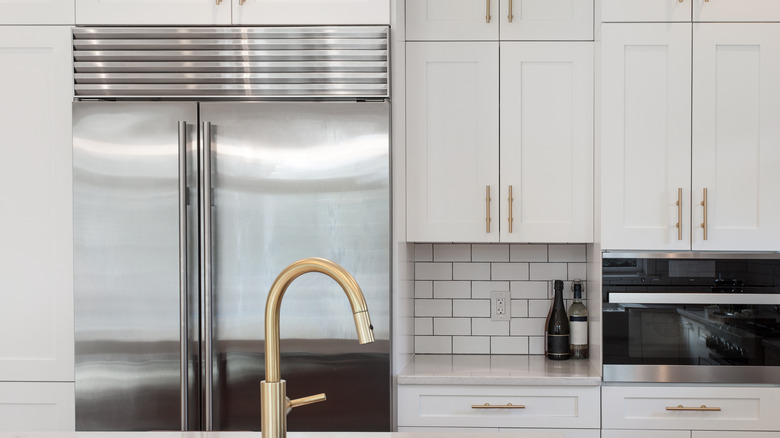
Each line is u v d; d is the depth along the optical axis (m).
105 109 2.37
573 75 2.70
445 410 2.47
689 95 2.49
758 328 2.46
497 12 2.72
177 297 2.35
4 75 2.45
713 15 2.49
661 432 2.45
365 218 2.33
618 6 2.51
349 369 2.32
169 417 2.35
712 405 2.45
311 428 2.32
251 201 2.34
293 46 2.40
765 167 2.47
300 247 2.33
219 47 2.41
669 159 2.49
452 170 2.72
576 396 2.46
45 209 2.45
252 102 2.35
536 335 3.01
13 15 2.44
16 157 2.45
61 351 2.44
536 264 3.01
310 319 2.33
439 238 2.71
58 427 2.44
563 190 2.69
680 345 2.47
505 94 2.71
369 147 2.33
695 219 2.48
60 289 2.44
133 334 2.36
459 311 3.03
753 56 2.48
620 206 2.51
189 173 2.35
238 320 2.34
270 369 1.08
